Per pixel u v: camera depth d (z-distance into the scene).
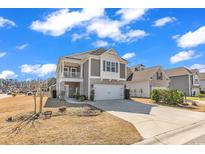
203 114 13.66
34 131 7.04
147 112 13.10
